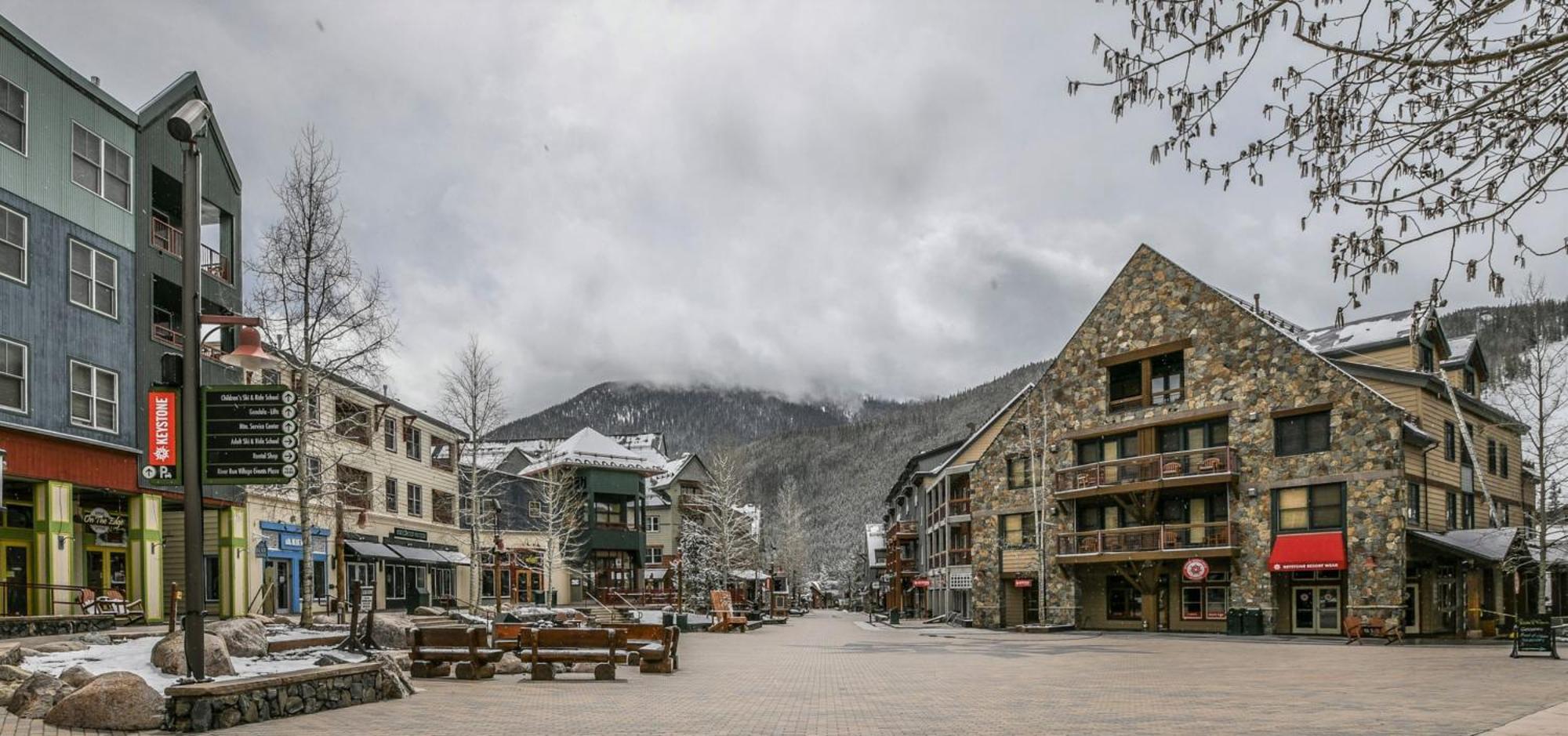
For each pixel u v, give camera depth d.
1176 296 43.34
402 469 52.28
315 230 27.55
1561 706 13.27
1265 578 39.00
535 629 20.06
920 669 22.44
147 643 16.84
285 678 13.35
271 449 14.02
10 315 25.61
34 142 26.59
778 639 39.28
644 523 73.81
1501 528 39.44
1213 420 41.78
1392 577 35.28
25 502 28.81
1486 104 5.46
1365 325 44.28
